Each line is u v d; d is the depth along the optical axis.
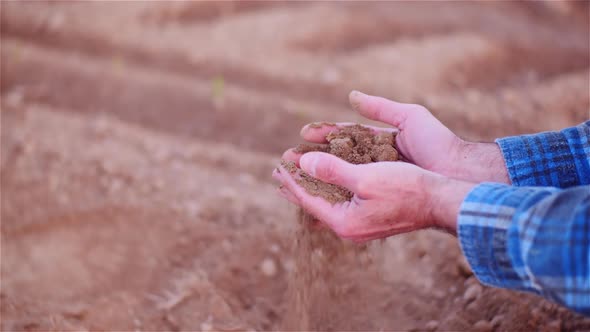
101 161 2.61
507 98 3.87
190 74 3.98
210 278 1.96
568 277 0.92
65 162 2.58
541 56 4.48
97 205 2.28
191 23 4.62
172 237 2.12
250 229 2.16
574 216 0.93
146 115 3.66
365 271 1.88
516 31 4.85
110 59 4.12
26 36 4.31
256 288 1.95
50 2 4.79
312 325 1.77
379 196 1.24
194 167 2.84
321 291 1.78
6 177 2.45
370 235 1.33
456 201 1.18
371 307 1.83
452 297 1.85
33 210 2.27
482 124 3.49
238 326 1.79
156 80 3.87
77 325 1.74
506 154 1.46
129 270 2.00
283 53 4.17
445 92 3.86
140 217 2.22
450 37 4.54
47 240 2.14
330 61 4.10
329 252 1.76
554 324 1.62
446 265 1.97
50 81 3.85
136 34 4.33
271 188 2.69
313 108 3.62
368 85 3.78
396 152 1.53
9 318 1.73
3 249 2.09
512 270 1.02
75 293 1.90
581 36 5.13
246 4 4.82
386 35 4.48
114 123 3.41
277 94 3.78
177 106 3.70
